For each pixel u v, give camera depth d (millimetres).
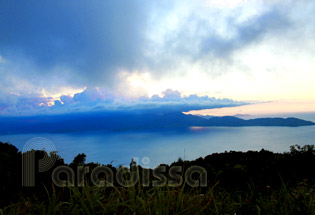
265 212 2912
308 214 2701
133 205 2646
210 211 2949
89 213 2516
